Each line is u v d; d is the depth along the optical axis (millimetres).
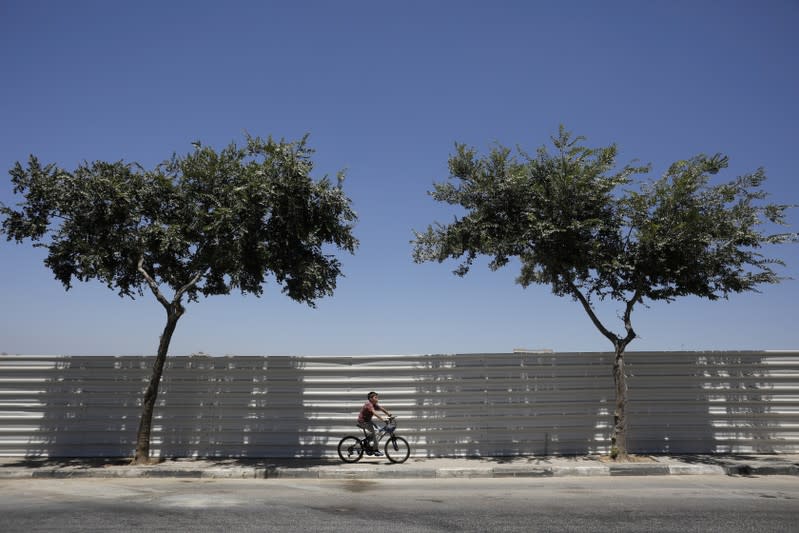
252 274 14148
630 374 14836
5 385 14531
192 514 8328
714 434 14609
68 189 12867
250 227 13211
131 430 14477
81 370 14625
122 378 14625
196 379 14633
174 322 13734
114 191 12766
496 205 13758
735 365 14820
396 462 13539
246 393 14625
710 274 13453
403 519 7992
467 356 14844
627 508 8742
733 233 12977
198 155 13586
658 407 14695
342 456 13562
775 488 10648
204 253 13445
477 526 7566
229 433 14477
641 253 13336
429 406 14617
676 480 11727
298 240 14016
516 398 14703
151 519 8000
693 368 14836
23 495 9984
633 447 14547
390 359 14805
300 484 11406
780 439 14555
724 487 10781
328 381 14695
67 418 14484
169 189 13422
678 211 13250
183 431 14461
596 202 13461
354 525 7625
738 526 7582
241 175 13195
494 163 13797
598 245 13141
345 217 13953
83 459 14117
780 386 14766
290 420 14547
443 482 11641
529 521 7863
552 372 14828
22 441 14367
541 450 14539
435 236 14664
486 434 14570
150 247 13523
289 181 13094
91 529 7410
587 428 14656
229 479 12180
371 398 13703
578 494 10016
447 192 14266
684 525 7629
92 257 12562
